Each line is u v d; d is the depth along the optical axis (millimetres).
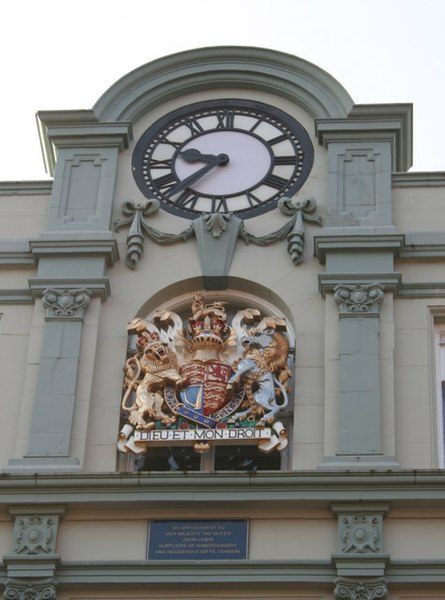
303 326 24969
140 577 22422
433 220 26141
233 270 25672
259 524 22875
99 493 23016
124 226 26297
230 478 22906
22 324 25359
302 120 27562
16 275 25938
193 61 28016
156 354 24656
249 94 27969
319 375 24438
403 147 27547
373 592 22016
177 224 26391
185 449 24297
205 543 22766
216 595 22359
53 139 27266
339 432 23578
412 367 24422
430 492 22703
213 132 27625
